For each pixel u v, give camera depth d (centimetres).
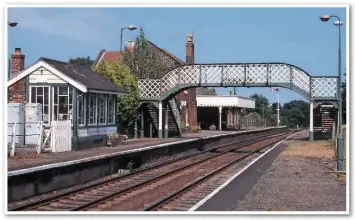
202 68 3762
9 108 2297
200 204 1238
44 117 2442
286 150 3078
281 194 1412
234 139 4450
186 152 3005
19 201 1311
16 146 2253
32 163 1714
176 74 3803
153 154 2412
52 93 2442
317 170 2009
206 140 3481
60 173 1534
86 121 2533
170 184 1664
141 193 1454
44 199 1246
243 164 2292
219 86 3738
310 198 1347
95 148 2561
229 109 6594
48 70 2438
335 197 1366
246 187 1543
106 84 2788
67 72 2502
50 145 2183
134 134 3725
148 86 3825
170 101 4038
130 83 3538
